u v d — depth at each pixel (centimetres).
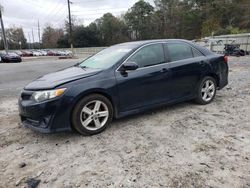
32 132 388
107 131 374
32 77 1094
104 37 7119
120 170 264
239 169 257
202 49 497
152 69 407
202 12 5175
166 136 347
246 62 1414
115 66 379
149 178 247
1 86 864
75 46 6606
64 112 329
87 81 347
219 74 508
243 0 4256
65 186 242
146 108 410
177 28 5712
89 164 280
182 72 444
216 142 322
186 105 495
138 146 319
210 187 229
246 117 416
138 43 426
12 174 269
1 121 450
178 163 273
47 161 293
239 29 3797
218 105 491
